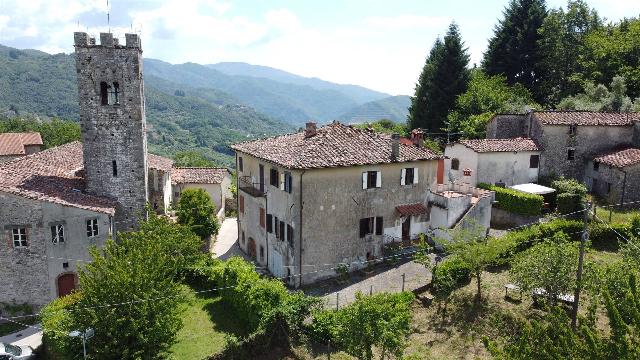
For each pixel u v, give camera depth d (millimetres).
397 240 34812
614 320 12953
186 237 33906
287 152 32719
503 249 28406
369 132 36812
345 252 32719
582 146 46438
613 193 42562
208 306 30594
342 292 30234
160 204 45250
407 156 34156
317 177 30797
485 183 43781
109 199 35250
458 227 34000
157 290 22406
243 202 40719
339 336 21422
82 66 34500
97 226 31203
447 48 66000
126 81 34938
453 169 46969
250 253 39781
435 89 67062
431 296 28062
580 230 34188
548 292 24281
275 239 34156
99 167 35531
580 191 39312
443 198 34875
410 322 25078
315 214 31125
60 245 30203
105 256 26391
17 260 29672
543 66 69125
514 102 62000
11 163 36188
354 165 31312
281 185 32469
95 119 35031
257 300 25953
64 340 21688
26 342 27641
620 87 58500
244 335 26766
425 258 30000
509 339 23531
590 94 60375
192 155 90062
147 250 24344
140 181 36188
